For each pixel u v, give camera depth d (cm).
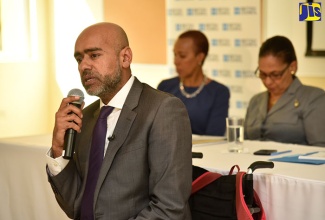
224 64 538
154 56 604
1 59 636
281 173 259
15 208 355
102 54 222
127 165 220
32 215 346
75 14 657
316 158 290
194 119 430
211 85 434
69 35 662
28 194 346
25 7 654
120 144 220
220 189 238
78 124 226
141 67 615
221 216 235
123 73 228
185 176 217
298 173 259
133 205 220
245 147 335
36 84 670
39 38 670
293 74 365
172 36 568
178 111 222
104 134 228
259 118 376
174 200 213
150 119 220
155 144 217
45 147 334
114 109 230
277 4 515
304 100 356
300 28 503
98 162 227
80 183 240
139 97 227
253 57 523
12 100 649
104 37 223
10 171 357
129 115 223
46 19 674
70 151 225
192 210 244
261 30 523
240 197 226
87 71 223
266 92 381
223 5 534
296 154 309
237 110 534
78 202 236
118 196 220
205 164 284
